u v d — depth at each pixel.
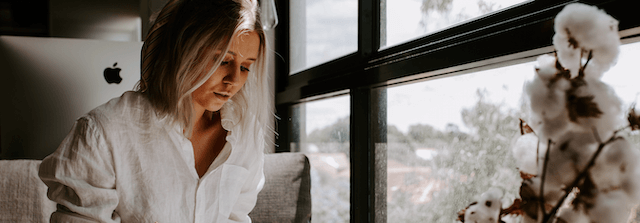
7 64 1.70
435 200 1.17
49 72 1.77
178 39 0.81
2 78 1.70
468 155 1.05
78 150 0.82
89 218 0.83
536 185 0.46
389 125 1.39
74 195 0.84
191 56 0.80
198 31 0.79
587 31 0.43
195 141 1.00
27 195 1.30
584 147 0.42
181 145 0.91
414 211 1.26
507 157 0.93
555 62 0.47
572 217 0.43
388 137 1.40
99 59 1.85
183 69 0.81
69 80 1.80
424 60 1.14
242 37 0.82
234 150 1.05
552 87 0.44
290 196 1.56
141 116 0.89
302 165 1.61
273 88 2.24
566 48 0.45
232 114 1.04
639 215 0.61
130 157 0.88
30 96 1.74
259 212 1.51
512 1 0.92
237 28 0.79
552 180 0.44
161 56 0.86
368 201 1.48
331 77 1.70
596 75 0.44
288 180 1.57
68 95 1.80
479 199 0.53
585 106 0.42
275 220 1.53
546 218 0.45
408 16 1.30
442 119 1.14
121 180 0.87
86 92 1.83
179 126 0.91
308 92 1.90
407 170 1.29
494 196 0.51
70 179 0.82
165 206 0.90
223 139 1.04
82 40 1.82
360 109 1.49
